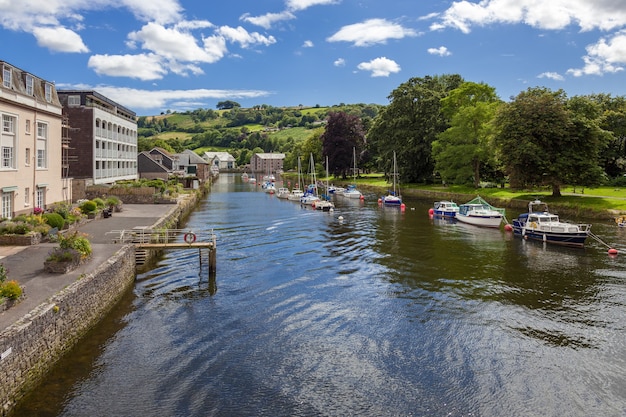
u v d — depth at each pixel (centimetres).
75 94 6462
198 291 2720
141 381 1677
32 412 1459
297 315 2345
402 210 6775
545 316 2334
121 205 5241
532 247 3972
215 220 5753
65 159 5712
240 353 1916
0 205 3428
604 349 1966
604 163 7825
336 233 4722
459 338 2078
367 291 2736
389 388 1667
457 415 1513
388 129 9994
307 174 14162
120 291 2584
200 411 1509
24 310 1681
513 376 1747
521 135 6181
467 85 8631
